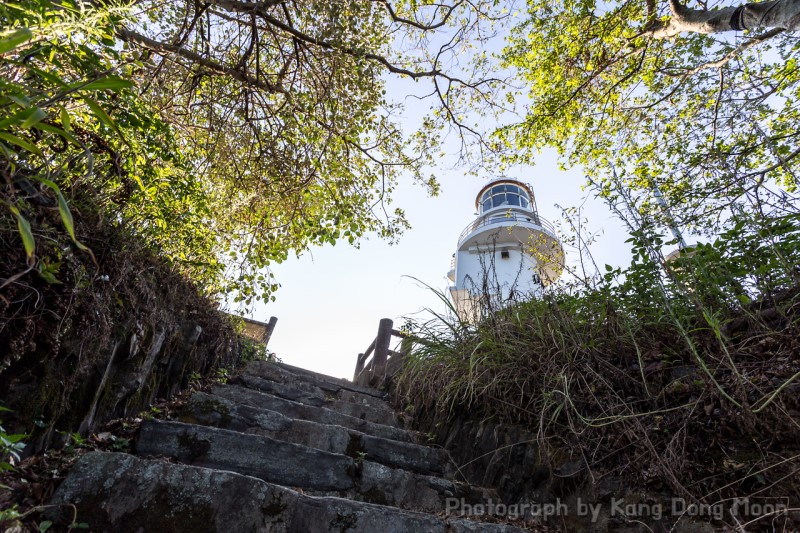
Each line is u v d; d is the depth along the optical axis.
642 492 1.85
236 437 2.26
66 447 1.74
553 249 3.89
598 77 4.88
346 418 3.43
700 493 1.69
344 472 2.35
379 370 5.78
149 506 1.51
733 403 1.78
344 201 4.50
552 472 2.20
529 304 3.21
